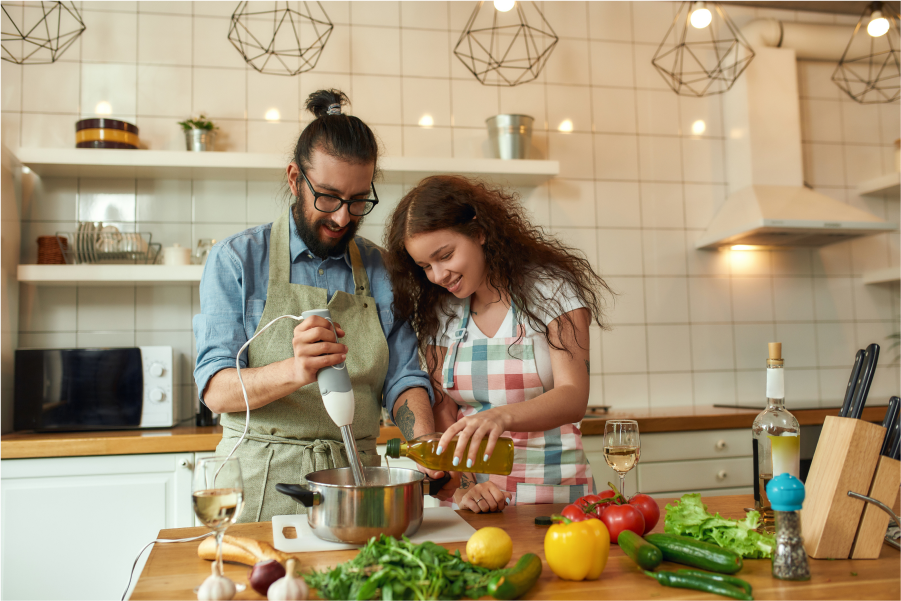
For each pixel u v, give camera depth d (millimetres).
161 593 752
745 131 2959
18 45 2578
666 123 3049
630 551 821
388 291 1480
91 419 2236
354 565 735
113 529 2035
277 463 1260
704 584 742
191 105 2676
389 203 2773
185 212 2645
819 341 3088
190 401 2594
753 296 3051
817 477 917
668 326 2967
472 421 1010
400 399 1372
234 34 2717
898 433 911
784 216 2654
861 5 3154
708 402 2969
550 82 2965
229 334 1283
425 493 1370
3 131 2553
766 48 2992
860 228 2646
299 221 1335
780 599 724
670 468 2354
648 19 3074
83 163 2371
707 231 2969
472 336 1413
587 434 2314
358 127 1240
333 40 2801
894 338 3137
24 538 1992
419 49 2869
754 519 877
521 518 1101
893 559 877
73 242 2482
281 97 2738
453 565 760
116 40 2645
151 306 2588
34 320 2512
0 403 2295
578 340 1307
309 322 1040
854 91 3240
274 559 804
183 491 2074
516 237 1340
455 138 2869
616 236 2961
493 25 2932
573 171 2951
